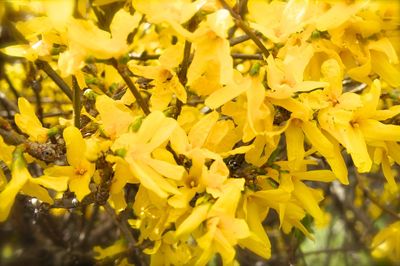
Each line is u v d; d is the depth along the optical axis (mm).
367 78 319
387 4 300
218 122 302
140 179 274
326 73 300
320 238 834
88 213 600
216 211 277
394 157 318
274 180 315
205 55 286
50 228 542
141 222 346
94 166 292
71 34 271
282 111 304
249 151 306
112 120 297
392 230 378
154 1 288
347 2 293
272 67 293
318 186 598
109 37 281
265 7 316
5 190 279
